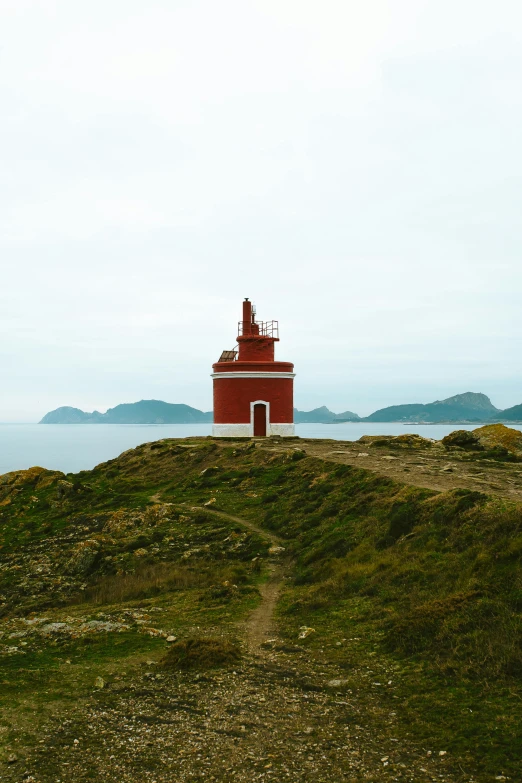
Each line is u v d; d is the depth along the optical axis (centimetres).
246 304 5794
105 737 1046
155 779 918
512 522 1716
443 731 1007
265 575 2278
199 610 1900
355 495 2772
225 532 2886
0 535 3669
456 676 1173
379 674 1257
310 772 925
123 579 2531
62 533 3444
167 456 4847
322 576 2080
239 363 5338
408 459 3538
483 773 891
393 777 901
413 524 2120
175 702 1184
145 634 1655
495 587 1408
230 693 1218
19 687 1270
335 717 1096
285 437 5019
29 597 2527
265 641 1553
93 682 1296
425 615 1407
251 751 991
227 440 5053
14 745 1022
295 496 3125
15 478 4944
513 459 3509
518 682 1099
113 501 3856
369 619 1571
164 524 3170
